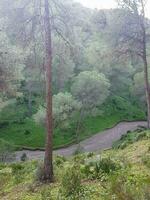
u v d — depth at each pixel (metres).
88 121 70.38
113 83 78.12
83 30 74.44
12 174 20.72
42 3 16.25
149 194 7.70
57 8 16.66
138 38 30.72
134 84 72.44
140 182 10.58
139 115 78.75
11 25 16.48
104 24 35.53
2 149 39.31
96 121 71.19
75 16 17.94
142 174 12.71
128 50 31.09
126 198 7.78
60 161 22.91
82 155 24.83
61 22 16.88
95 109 61.62
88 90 58.09
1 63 33.09
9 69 33.62
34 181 15.91
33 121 66.56
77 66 72.88
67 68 64.81
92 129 66.81
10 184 17.89
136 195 7.80
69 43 17.08
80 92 58.38
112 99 82.38
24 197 14.16
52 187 14.51
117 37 31.58
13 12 16.38
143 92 68.25
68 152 53.97
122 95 86.25
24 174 19.83
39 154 53.03
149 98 31.05
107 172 14.67
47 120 16.23
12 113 69.00
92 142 59.31
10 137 60.47
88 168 15.51
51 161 16.03
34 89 68.69
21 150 56.06
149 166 13.89
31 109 70.50
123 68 74.56
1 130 62.84
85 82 58.09
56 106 53.16
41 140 59.97
